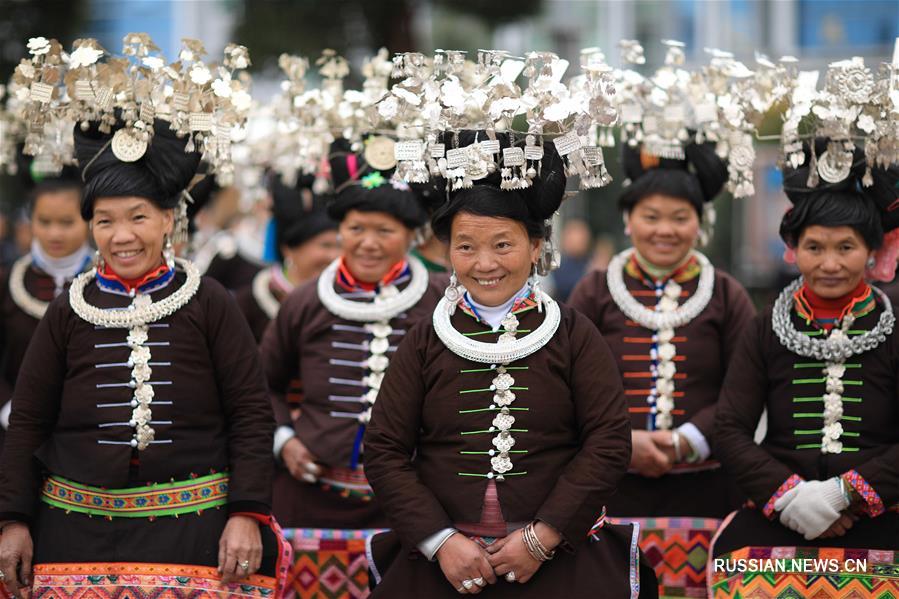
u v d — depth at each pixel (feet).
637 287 41.81
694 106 39.32
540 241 31.01
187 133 32.60
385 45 128.36
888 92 33.30
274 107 44.93
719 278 41.88
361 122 41.96
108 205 31.86
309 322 41.14
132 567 31.89
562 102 29.60
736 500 40.42
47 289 44.96
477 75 30.66
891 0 138.00
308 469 40.29
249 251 62.39
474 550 28.99
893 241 35.17
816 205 34.12
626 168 42.65
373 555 31.86
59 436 32.78
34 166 42.52
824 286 34.24
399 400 30.83
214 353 33.01
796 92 34.47
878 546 33.71
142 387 32.09
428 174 30.83
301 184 50.52
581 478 29.37
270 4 125.39
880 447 33.73
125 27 142.31
